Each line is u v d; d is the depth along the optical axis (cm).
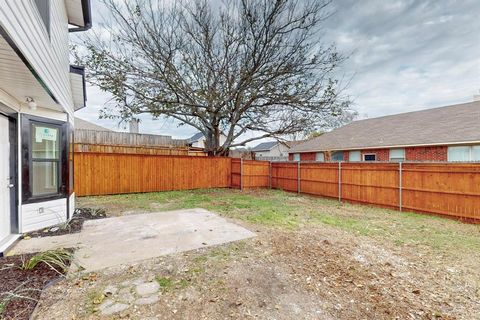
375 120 1681
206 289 270
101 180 970
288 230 499
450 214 642
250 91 1075
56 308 229
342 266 335
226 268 321
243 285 280
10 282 265
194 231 481
